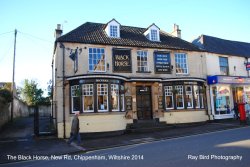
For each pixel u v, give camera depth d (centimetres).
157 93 2012
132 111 1909
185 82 2091
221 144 1028
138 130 1805
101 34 2055
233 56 2491
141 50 2052
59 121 1697
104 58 1911
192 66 2228
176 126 1983
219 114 2234
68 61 1798
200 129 1730
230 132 1448
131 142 1371
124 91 1880
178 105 2072
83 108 1689
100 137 1648
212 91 2242
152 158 864
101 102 1730
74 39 1845
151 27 2225
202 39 2452
